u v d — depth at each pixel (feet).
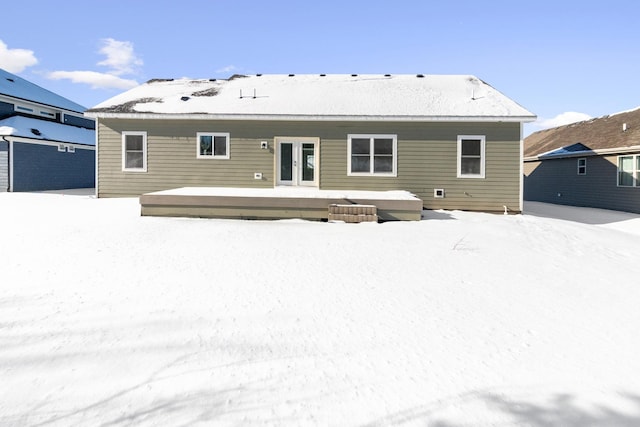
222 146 48.47
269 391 9.73
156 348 11.65
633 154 58.34
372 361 11.27
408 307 15.38
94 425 8.37
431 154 46.88
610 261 23.91
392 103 49.21
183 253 22.68
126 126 48.88
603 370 11.00
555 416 8.98
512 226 35.76
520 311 15.26
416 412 9.05
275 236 28.02
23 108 79.10
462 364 11.20
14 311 14.01
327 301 15.81
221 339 12.35
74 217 35.09
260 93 53.31
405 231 31.17
